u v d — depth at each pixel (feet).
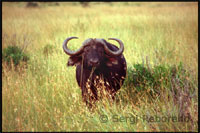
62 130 49.73
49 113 54.54
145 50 101.96
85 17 206.59
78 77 60.39
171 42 116.67
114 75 57.26
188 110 49.75
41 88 67.46
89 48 51.37
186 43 112.88
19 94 61.41
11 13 240.12
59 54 90.74
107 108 54.03
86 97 58.65
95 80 56.59
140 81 65.41
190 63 82.12
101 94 57.98
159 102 56.95
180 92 53.26
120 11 261.24
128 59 85.35
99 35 122.31
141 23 167.43
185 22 162.61
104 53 53.06
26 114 54.60
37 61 89.97
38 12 270.46
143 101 60.18
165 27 152.05
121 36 123.75
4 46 112.57
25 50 105.40
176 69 67.15
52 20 192.95
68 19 196.54
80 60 54.95
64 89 64.80
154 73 65.67
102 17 200.64
